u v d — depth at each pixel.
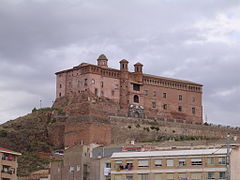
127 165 162.25
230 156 151.50
